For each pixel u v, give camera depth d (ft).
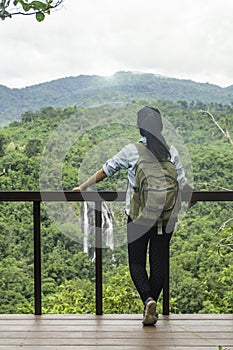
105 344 11.93
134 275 13.01
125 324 13.25
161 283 13.14
